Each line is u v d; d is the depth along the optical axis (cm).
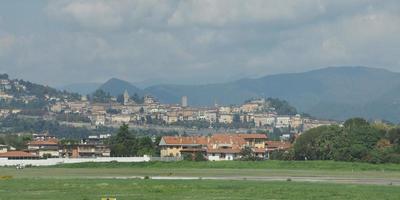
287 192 13800
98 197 12431
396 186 15875
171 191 14125
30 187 15312
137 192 13875
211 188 15000
